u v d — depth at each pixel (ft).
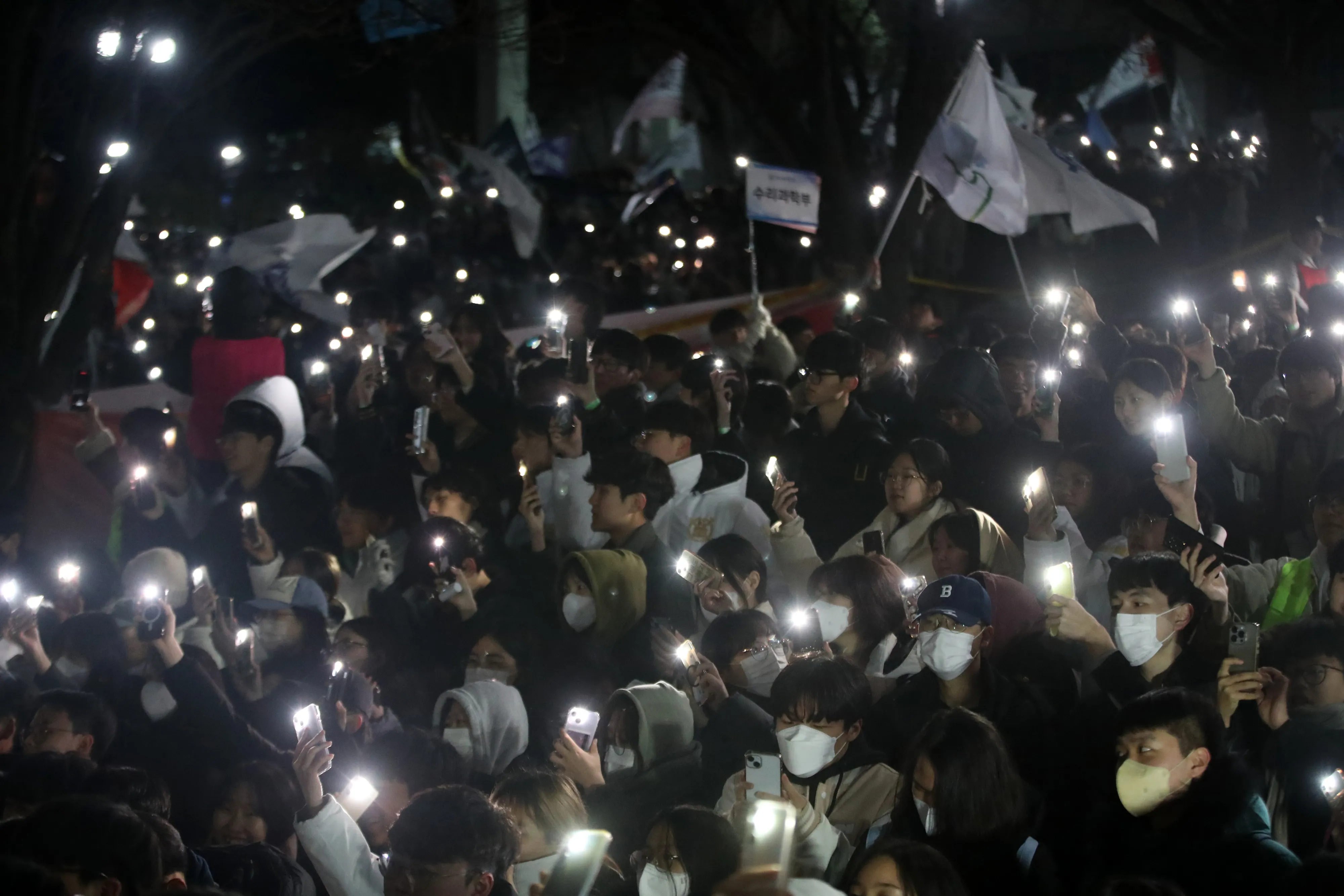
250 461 27.32
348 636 21.31
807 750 15.94
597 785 17.02
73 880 12.48
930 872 12.87
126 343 48.75
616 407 26.81
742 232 59.11
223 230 66.13
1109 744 15.93
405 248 58.70
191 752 18.52
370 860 15.34
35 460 29.04
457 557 22.29
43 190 35.37
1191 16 60.85
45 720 17.95
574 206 65.62
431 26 37.91
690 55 44.80
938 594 16.69
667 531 23.16
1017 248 53.21
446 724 19.35
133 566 24.21
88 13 30.30
